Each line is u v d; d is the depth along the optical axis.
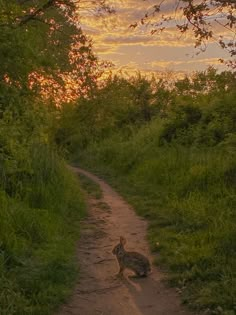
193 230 10.31
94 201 15.41
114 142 30.58
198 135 18.42
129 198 15.55
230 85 17.39
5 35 8.78
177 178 15.21
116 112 36.53
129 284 8.01
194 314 6.79
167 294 7.57
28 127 10.59
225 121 18.11
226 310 6.57
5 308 6.22
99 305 7.15
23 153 10.43
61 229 10.56
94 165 28.02
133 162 22.22
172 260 8.74
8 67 9.13
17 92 9.59
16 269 7.57
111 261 9.23
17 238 8.66
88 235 11.02
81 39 13.26
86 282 8.05
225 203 11.27
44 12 11.84
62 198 12.67
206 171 13.78
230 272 7.62
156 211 12.89
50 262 8.09
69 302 7.14
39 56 9.97
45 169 12.82
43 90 11.65
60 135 33.81
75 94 13.77
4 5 9.16
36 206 11.29
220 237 9.21
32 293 6.99
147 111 36.66
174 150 18.56
